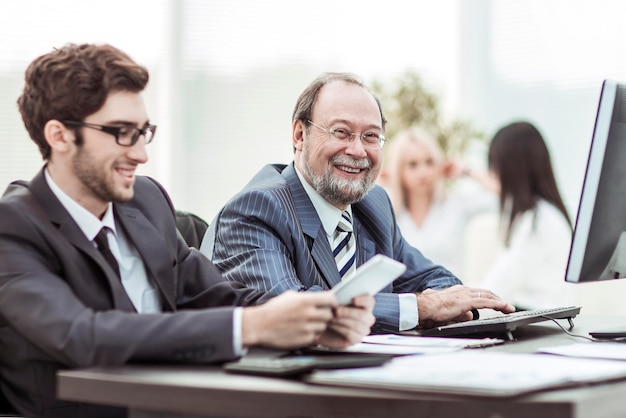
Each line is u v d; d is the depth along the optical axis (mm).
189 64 5184
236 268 2105
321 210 2332
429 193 5277
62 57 1547
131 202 1779
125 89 1543
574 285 3719
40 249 1505
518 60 5449
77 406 1533
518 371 1229
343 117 2283
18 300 1425
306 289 2062
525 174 3814
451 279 2492
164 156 5188
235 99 5242
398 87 5340
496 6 5492
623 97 1707
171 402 1205
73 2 4988
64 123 1536
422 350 1528
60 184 1590
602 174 1686
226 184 5254
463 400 1098
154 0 5105
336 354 1447
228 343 1344
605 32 5148
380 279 1427
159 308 1728
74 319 1377
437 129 5340
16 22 4949
